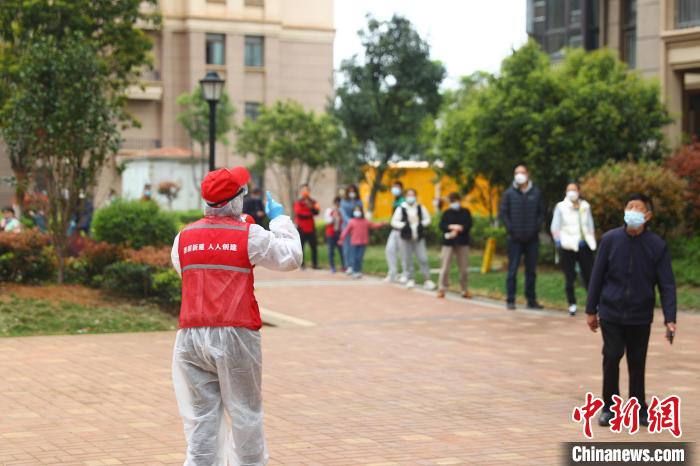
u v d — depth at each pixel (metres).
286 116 41.25
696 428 7.66
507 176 21.44
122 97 21.81
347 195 21.83
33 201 15.77
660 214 17.83
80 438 7.27
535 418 8.01
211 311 5.41
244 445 5.47
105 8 22.66
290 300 16.62
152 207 16.88
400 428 7.63
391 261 19.59
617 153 20.17
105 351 11.38
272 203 5.81
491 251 20.45
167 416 8.02
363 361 10.82
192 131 42.38
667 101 21.73
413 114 35.06
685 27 21.78
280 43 51.94
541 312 15.05
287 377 9.84
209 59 49.88
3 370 10.10
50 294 14.34
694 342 11.92
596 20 25.97
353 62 35.50
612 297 7.73
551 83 20.34
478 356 11.16
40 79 15.23
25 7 21.41
